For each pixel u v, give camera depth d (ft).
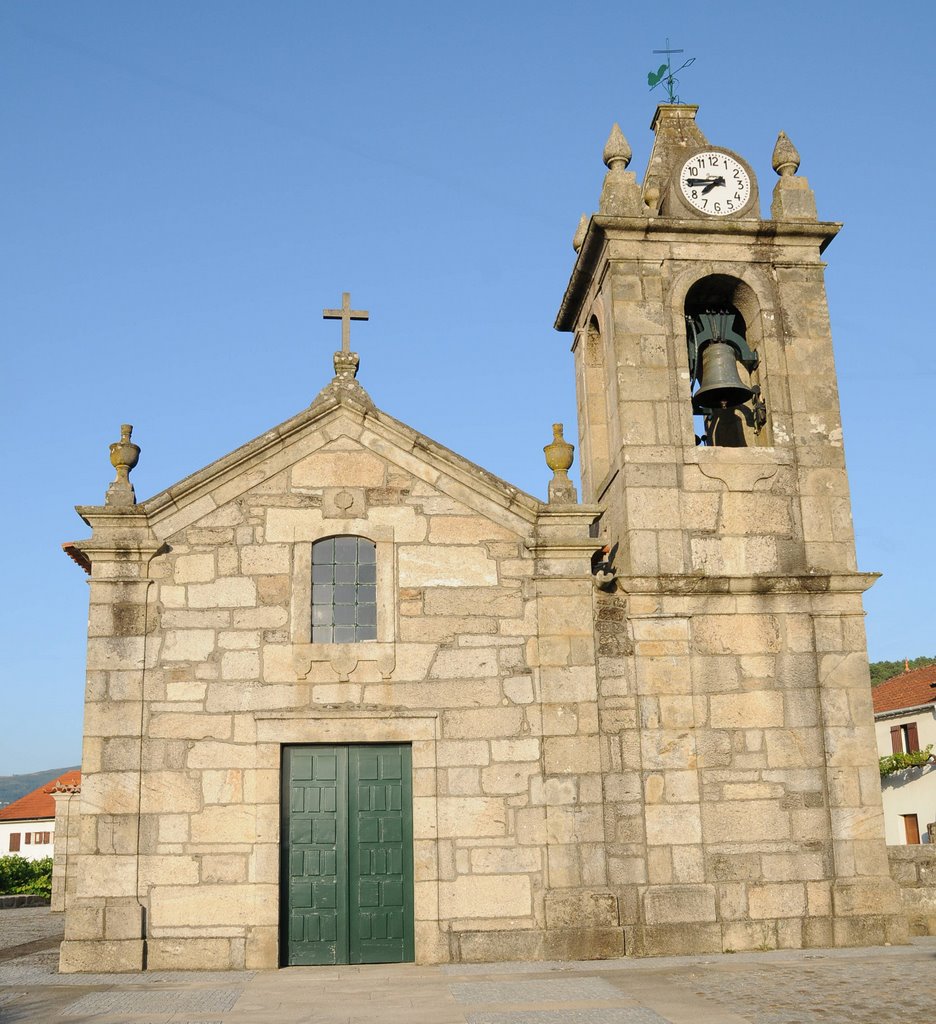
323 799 50.96
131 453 54.08
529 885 50.24
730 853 51.52
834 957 47.29
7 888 122.31
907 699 131.03
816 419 57.88
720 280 59.98
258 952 48.44
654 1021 34.68
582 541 53.72
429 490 54.29
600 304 61.16
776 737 53.06
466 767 51.26
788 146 61.72
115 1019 36.73
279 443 54.03
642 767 51.98
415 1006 38.47
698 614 54.08
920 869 53.62
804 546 56.03
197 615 51.88
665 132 64.80
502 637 52.80
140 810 49.60
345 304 57.26
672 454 56.29
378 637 52.37
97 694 50.60
